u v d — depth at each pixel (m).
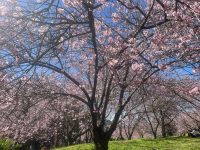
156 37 9.80
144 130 55.28
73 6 10.34
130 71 11.97
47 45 9.18
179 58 9.78
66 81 16.12
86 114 29.30
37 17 9.20
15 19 9.21
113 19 12.05
